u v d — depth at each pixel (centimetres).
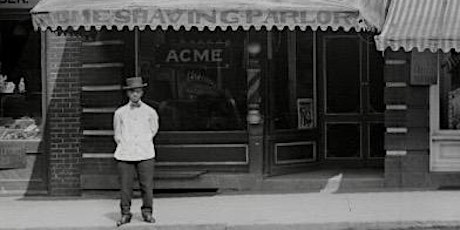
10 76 1417
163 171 1345
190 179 1334
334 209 1146
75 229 1063
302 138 1426
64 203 1291
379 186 1327
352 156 1473
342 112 1480
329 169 1463
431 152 1313
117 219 1124
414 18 1177
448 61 1314
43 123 1394
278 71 1380
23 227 1073
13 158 1398
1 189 1401
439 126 1316
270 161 1366
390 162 1321
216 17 1148
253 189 1337
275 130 1374
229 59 1355
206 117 1359
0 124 1420
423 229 1036
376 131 1479
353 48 1478
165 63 1361
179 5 1150
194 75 1362
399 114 1312
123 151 1070
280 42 1384
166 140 1355
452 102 1316
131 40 1349
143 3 1159
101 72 1353
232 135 1348
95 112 1359
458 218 1058
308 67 1447
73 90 1380
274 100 1370
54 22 1166
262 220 1076
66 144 1386
